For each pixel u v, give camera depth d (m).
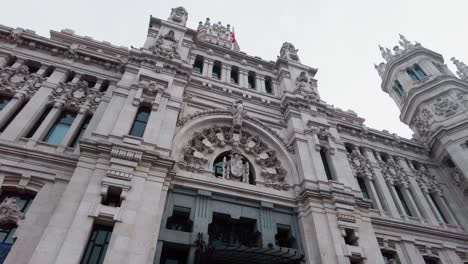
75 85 22.80
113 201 15.36
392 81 42.12
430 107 35.28
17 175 16.55
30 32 24.42
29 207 15.80
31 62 23.28
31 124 19.38
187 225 17.75
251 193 19.91
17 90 20.98
